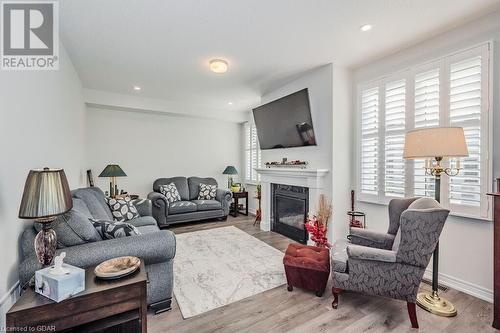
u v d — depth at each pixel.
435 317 1.90
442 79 2.40
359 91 3.24
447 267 2.40
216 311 1.98
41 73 2.03
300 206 3.76
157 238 1.83
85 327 1.25
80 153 3.89
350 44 2.66
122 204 3.32
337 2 1.94
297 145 3.76
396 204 2.33
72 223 1.64
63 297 1.14
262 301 2.12
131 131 5.14
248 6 1.99
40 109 1.99
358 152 3.26
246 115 6.13
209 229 4.46
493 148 2.09
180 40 2.57
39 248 1.34
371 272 1.89
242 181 6.47
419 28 2.34
